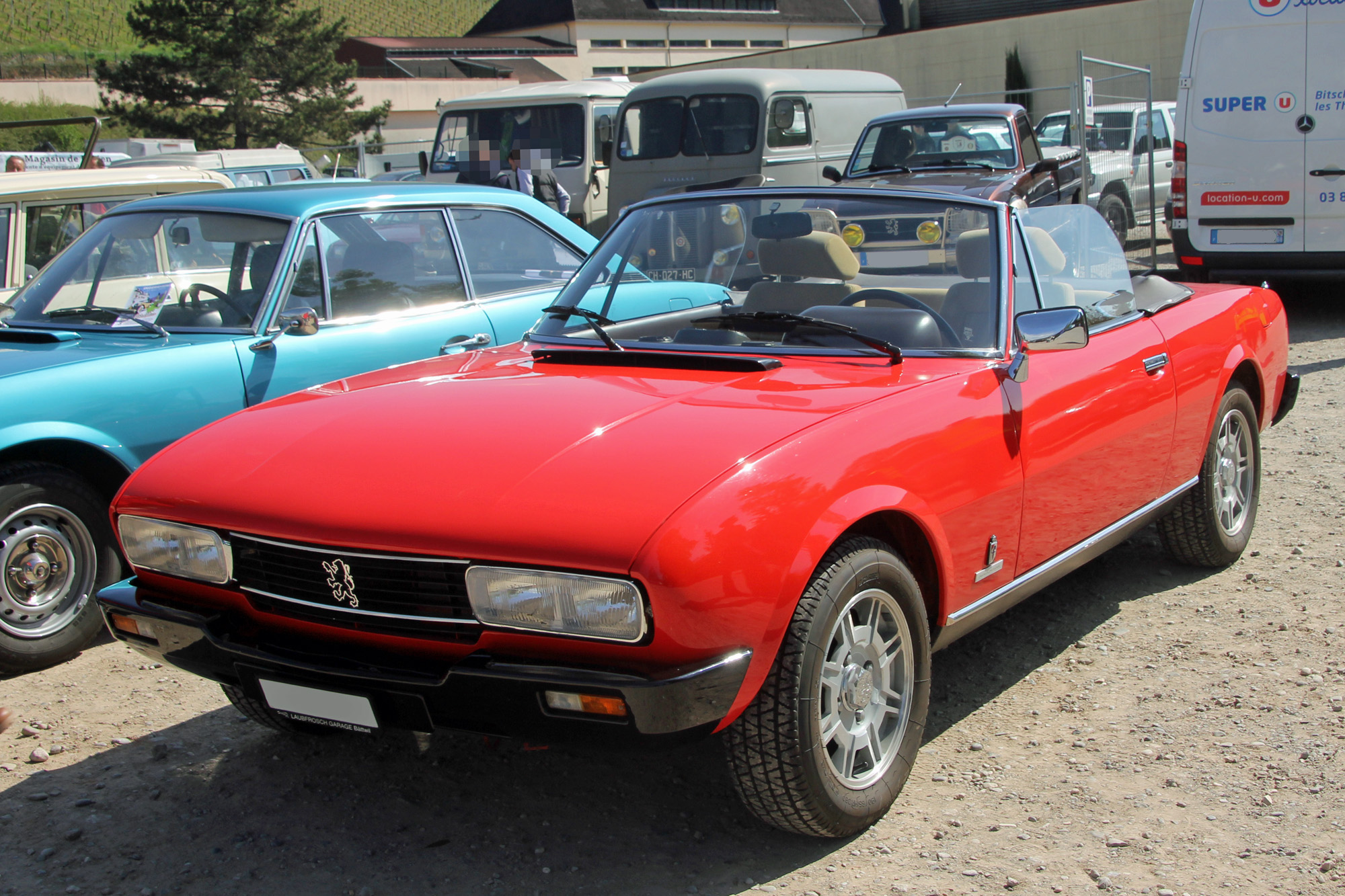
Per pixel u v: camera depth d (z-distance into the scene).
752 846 2.97
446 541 2.57
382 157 23.59
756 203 3.85
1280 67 9.88
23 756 3.61
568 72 63.44
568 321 3.91
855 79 13.97
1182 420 4.32
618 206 13.30
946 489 3.09
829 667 2.84
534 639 2.56
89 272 5.17
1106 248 4.39
